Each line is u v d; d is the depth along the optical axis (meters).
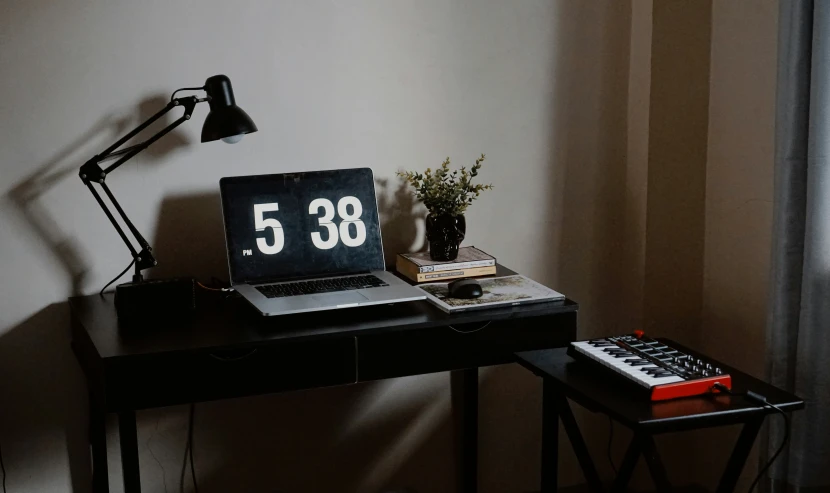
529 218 2.65
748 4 2.41
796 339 2.17
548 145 2.62
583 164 2.67
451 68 2.49
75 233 2.23
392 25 2.42
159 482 2.41
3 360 2.23
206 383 1.87
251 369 1.91
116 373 1.79
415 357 2.04
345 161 2.44
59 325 2.26
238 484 2.50
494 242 2.63
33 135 2.16
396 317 2.06
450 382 2.65
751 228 2.47
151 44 2.22
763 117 2.39
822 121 2.03
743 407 1.75
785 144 2.12
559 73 2.59
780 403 1.77
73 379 2.29
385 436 2.62
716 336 2.63
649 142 2.57
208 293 2.25
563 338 2.16
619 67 2.64
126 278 2.29
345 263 2.29
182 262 2.33
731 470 1.89
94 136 2.21
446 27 2.47
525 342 2.13
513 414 2.75
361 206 2.31
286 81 2.34
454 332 2.06
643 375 1.83
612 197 2.70
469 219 2.59
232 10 2.27
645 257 2.63
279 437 2.51
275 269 2.22
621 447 2.85
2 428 2.25
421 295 2.10
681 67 2.56
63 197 2.21
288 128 2.37
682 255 2.65
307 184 2.28
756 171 2.43
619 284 2.76
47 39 2.14
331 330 1.96
